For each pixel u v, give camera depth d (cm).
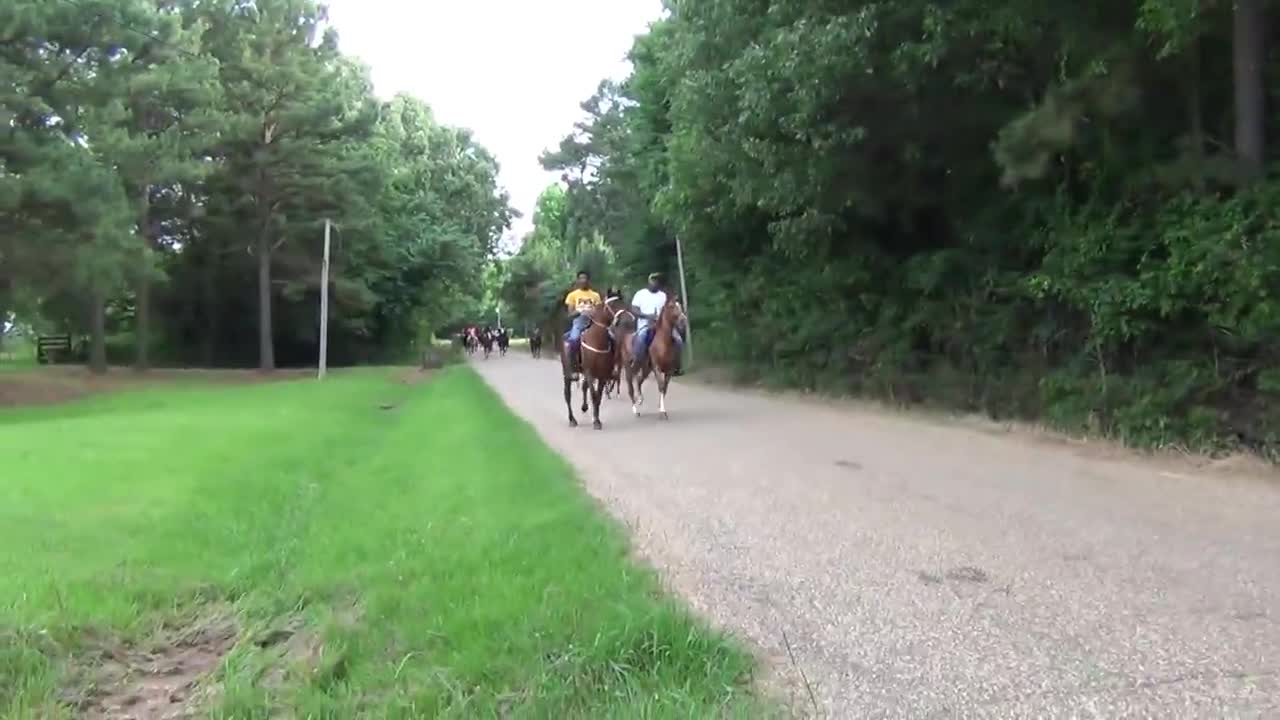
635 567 649
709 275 2894
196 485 1026
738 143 1794
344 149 4962
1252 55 1114
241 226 4794
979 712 438
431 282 6262
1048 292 1388
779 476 1078
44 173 2455
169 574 669
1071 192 1427
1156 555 704
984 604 595
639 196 3966
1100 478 1047
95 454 1286
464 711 423
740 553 729
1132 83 1197
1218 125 1266
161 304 5412
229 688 466
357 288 5222
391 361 6184
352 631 527
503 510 843
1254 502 898
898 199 1780
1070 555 709
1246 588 619
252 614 590
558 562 647
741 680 473
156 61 2866
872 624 561
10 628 534
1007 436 1421
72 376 3753
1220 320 1105
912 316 1847
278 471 1138
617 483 1045
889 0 1334
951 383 1736
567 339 1684
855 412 1858
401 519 825
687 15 1883
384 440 1545
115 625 563
